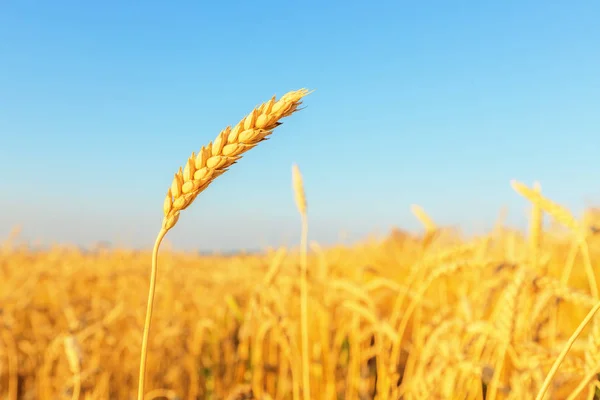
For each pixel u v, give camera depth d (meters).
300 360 4.27
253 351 4.65
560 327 3.56
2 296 6.16
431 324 3.29
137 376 5.57
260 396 4.18
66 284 7.68
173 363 5.88
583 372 1.75
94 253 11.36
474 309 3.23
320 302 4.54
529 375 2.22
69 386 2.74
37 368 5.55
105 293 8.37
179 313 6.62
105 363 5.18
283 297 4.78
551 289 2.29
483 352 2.90
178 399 3.43
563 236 4.56
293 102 0.97
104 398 4.35
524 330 2.62
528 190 2.29
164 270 8.02
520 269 2.34
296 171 3.24
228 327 5.58
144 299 7.18
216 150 1.03
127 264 9.97
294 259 5.77
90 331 4.45
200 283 7.65
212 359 5.61
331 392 4.22
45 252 10.80
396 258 7.73
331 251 7.55
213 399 5.09
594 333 1.61
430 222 3.60
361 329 5.09
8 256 9.83
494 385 2.25
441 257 3.62
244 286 6.25
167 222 1.10
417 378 2.77
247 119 0.99
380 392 3.48
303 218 3.30
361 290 3.85
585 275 4.96
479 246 3.62
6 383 5.74
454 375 2.52
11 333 5.52
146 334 1.12
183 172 1.07
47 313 7.00
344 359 4.73
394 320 3.49
